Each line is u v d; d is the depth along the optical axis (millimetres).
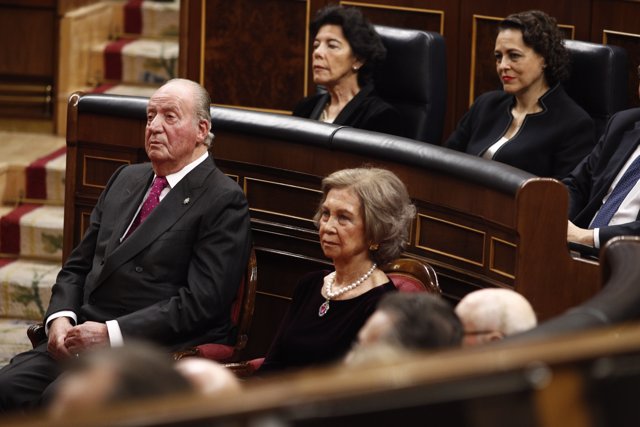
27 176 10219
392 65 8164
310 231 7145
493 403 2379
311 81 9758
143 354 2527
